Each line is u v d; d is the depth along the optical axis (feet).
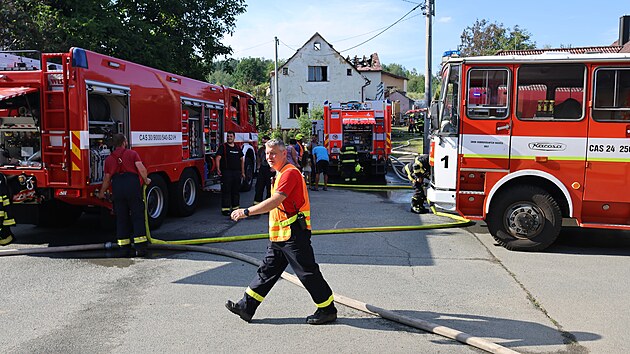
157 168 29.04
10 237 24.97
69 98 22.63
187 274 20.10
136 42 60.64
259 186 34.60
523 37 131.75
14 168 23.53
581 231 29.43
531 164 24.14
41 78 22.81
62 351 13.09
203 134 35.99
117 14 63.72
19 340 13.76
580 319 15.53
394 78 226.58
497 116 24.35
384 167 57.62
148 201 28.40
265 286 14.96
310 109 133.80
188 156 33.24
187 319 15.34
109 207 24.61
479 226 30.19
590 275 20.33
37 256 22.81
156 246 24.25
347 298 16.67
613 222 23.97
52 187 23.32
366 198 42.52
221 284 18.83
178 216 33.06
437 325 14.48
